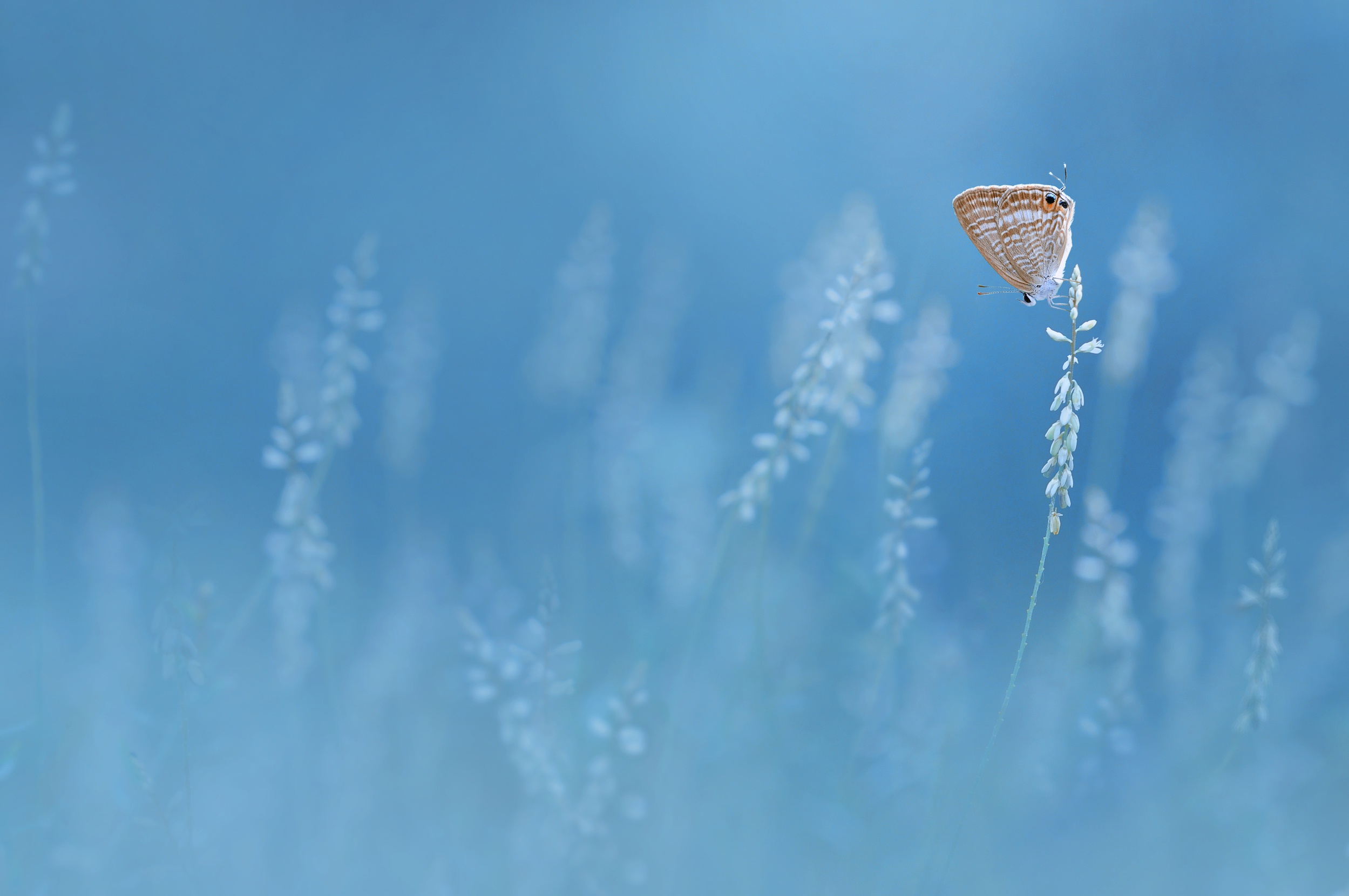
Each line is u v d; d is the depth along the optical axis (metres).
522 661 1.27
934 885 1.28
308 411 1.37
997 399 1.35
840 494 1.33
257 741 1.31
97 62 2.94
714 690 1.32
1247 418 1.36
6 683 1.32
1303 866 1.31
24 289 1.26
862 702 1.30
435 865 1.29
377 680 1.33
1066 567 1.33
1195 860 1.31
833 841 1.29
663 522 1.37
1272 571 1.24
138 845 1.28
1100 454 1.32
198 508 1.25
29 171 1.26
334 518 1.39
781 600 1.31
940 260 1.37
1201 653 1.35
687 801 1.30
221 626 1.27
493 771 1.33
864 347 1.28
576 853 1.27
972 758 1.31
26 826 1.26
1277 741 1.33
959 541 1.33
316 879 1.29
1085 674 1.31
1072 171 2.53
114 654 1.32
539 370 1.46
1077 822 1.31
